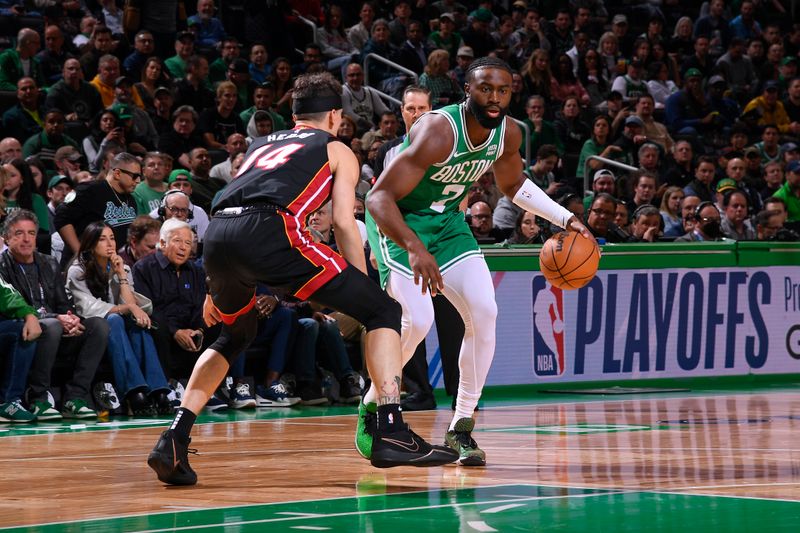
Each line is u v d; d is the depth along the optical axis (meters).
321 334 11.89
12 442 8.09
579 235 6.89
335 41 20.30
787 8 26.00
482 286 6.43
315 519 4.48
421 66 19.83
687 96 21.05
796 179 17.52
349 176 5.73
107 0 19.00
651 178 16.14
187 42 17.92
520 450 7.12
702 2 26.14
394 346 5.55
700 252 13.91
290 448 7.46
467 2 22.92
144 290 11.03
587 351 13.18
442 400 11.95
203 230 12.88
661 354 13.68
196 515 4.63
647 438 7.83
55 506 4.95
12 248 10.45
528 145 17.33
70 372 11.06
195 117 15.86
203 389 5.73
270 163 5.63
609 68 22.25
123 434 8.73
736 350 14.20
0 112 16.08
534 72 20.25
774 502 4.85
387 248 6.54
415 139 6.17
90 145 14.88
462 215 6.74
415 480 5.74
